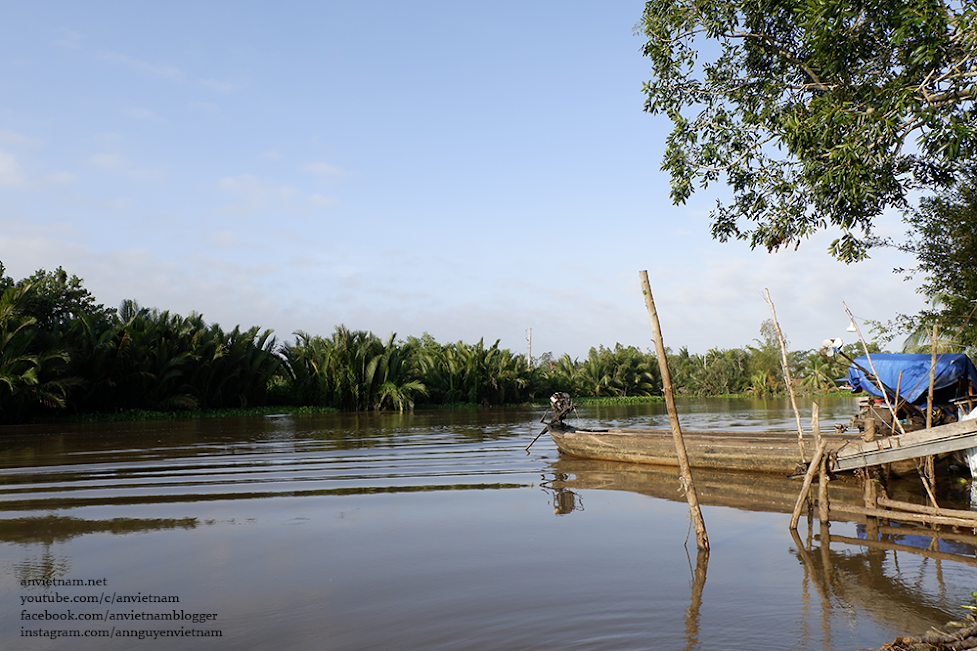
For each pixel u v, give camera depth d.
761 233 10.87
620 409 41.88
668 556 6.22
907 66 7.94
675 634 4.29
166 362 32.22
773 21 10.06
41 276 38.34
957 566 5.72
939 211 13.21
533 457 14.66
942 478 10.27
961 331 12.77
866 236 10.12
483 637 4.28
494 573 5.72
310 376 38.78
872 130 7.88
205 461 13.82
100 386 30.47
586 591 5.20
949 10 7.24
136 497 9.55
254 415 33.31
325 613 4.77
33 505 8.94
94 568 5.97
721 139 10.73
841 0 7.79
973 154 8.72
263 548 6.64
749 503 8.91
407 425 25.66
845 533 7.04
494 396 47.78
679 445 6.56
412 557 6.27
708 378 71.00
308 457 14.58
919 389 9.43
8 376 25.00
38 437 19.91
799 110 9.55
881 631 4.30
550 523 7.76
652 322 6.63
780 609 4.72
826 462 7.34
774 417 29.75
